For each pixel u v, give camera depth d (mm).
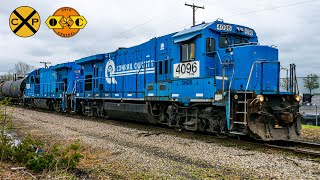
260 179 5945
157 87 13398
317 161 7484
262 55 10359
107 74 18219
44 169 6363
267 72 10219
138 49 15391
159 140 10328
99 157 7824
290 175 6160
